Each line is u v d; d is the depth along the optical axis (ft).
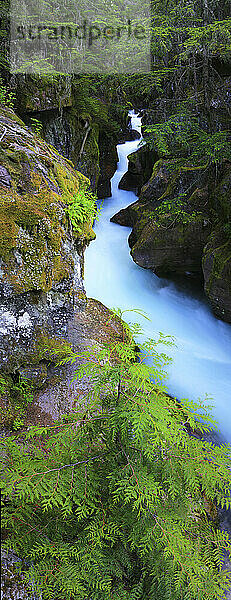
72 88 27.89
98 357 6.57
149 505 5.96
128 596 6.56
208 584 6.53
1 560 6.39
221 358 19.20
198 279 24.14
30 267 10.77
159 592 6.52
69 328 13.93
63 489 5.79
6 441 7.04
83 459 6.41
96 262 26.08
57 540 6.38
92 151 29.86
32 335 11.39
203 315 22.25
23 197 11.39
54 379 12.00
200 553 7.25
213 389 16.96
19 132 15.21
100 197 35.65
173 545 5.92
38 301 11.32
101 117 32.04
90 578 6.17
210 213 20.89
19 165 12.33
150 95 31.24
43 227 11.04
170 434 5.97
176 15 23.61
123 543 6.93
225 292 18.69
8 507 6.10
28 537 6.22
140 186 34.58
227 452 6.62
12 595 6.12
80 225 14.11
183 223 21.33
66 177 14.92
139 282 25.00
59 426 6.86
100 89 35.86
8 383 11.00
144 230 23.00
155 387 6.72
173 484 6.25
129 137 45.37
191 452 6.41
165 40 24.71
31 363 11.32
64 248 12.16
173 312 22.82
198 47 21.95
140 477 5.95
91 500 6.51
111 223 31.27
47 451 6.64
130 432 6.49
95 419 6.79
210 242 19.79
